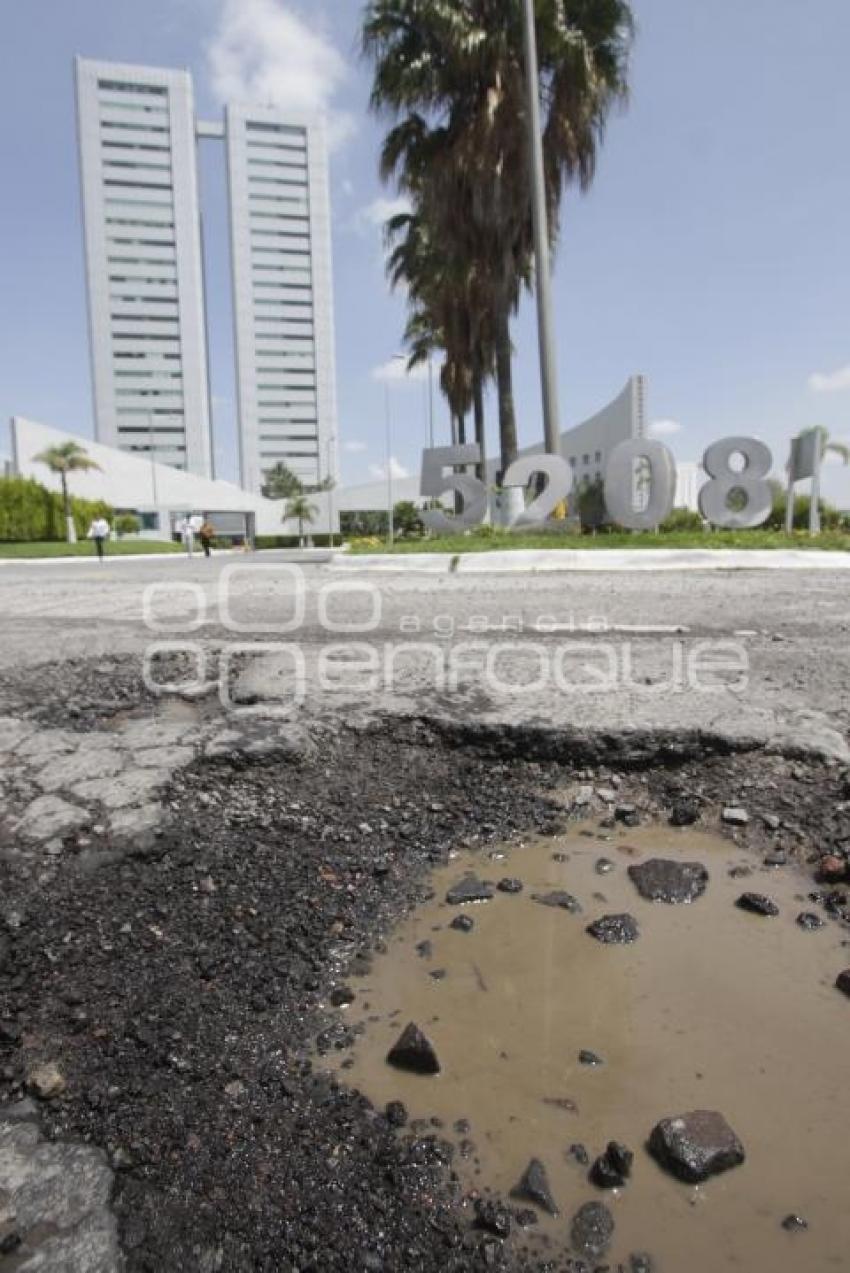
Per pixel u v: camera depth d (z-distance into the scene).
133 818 2.08
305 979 1.49
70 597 7.52
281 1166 1.05
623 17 12.94
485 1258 0.92
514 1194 1.01
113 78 96.44
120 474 52.12
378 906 1.76
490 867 1.94
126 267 98.62
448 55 12.80
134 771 2.38
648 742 2.55
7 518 35.06
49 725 2.86
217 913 1.70
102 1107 1.15
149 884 1.80
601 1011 1.40
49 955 1.53
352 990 1.46
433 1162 1.06
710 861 1.96
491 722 2.71
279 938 1.62
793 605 5.72
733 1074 1.24
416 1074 1.24
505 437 14.60
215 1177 1.03
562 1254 0.93
